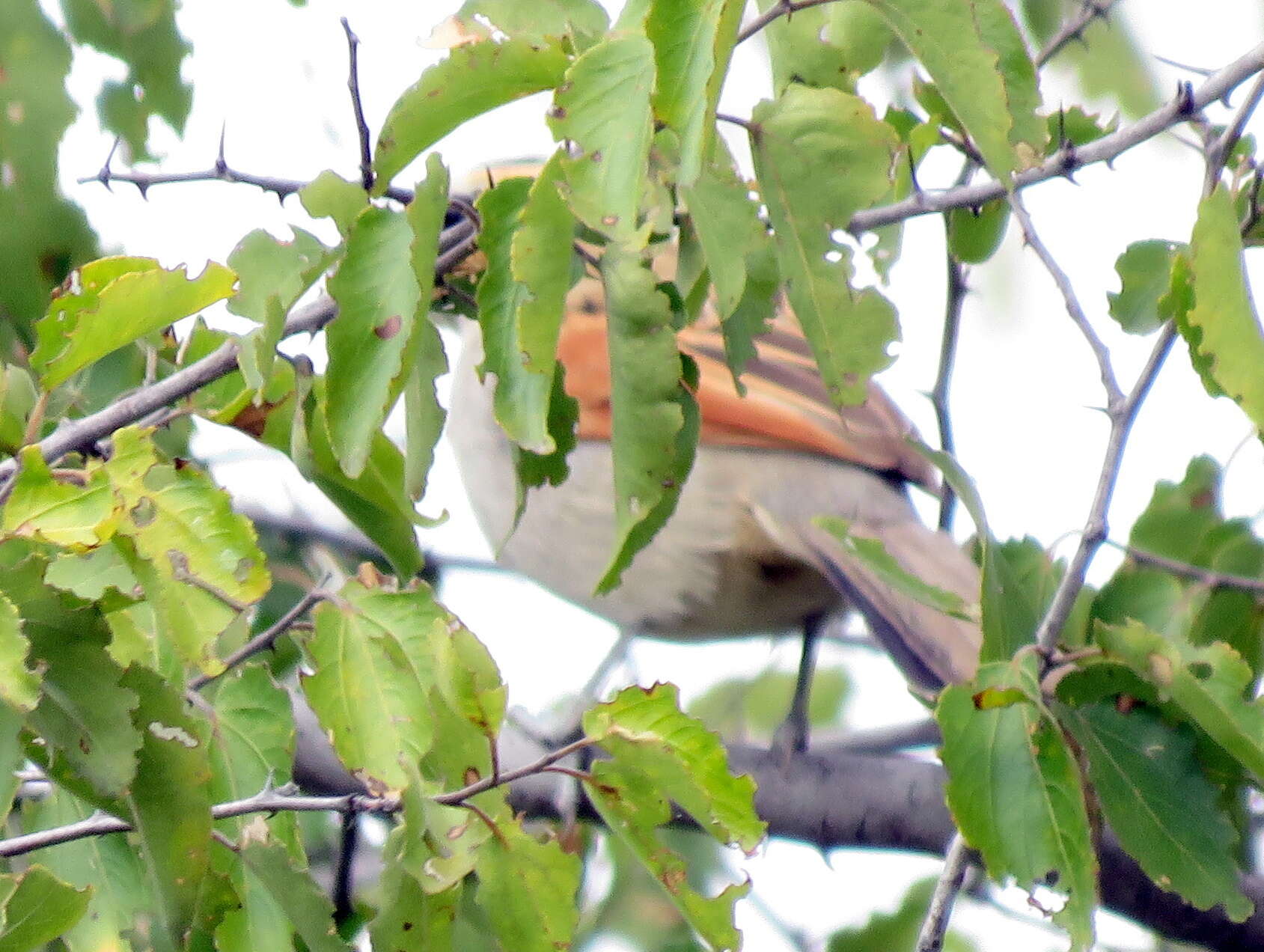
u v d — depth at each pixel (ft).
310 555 26.21
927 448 15.28
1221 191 13.28
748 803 12.75
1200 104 15.05
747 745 24.09
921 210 16.15
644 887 24.73
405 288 12.19
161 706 13.00
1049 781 13.80
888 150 13.14
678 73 10.89
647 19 10.86
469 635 12.53
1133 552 19.63
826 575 24.90
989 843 13.73
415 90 12.35
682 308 13.07
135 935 14.65
